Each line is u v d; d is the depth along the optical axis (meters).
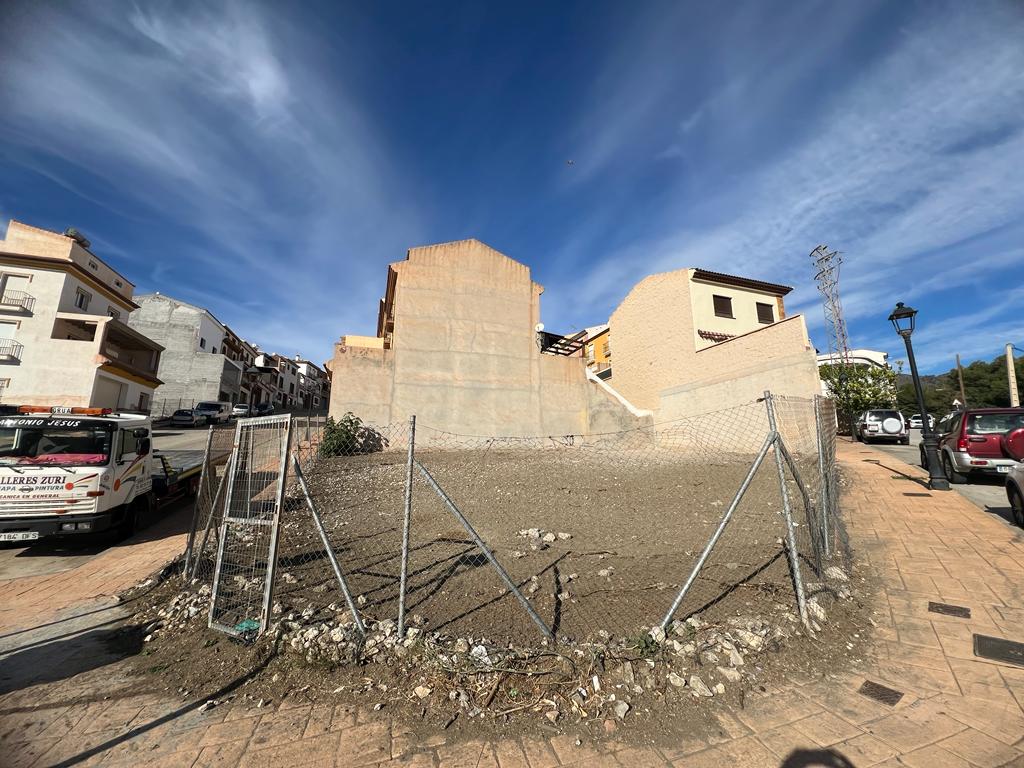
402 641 3.54
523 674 3.13
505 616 4.05
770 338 16.05
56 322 25.19
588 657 3.29
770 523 7.06
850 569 5.10
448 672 3.16
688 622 3.79
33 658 3.70
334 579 5.05
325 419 16.17
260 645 3.59
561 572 5.21
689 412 19.42
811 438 14.02
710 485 10.35
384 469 12.95
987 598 4.29
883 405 25.14
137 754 2.55
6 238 25.78
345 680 3.18
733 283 22.02
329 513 8.30
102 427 7.38
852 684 3.11
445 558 5.78
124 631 4.15
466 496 9.63
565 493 9.84
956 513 7.23
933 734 2.59
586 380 21.17
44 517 6.55
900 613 4.12
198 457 13.87
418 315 18.98
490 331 19.83
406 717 2.81
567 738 2.61
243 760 2.48
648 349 22.75
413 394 18.31
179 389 39.81
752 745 2.54
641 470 12.70
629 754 2.49
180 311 41.38
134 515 8.15
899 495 8.68
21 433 6.98
